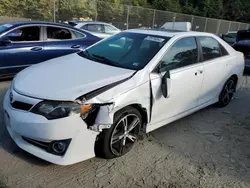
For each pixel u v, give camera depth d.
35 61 6.03
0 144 3.33
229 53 5.20
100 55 4.00
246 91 7.05
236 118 5.02
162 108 3.71
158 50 3.76
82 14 20.27
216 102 5.25
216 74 4.76
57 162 2.78
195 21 27.23
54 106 2.74
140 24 22.78
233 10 44.97
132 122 3.35
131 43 4.07
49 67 3.54
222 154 3.66
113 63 3.70
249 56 8.62
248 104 5.93
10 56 5.64
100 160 3.22
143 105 3.37
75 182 2.81
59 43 6.39
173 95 3.82
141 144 3.69
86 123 2.82
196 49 4.34
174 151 3.60
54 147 2.82
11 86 3.30
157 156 3.44
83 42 6.80
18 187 2.65
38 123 2.72
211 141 4.01
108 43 4.29
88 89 2.92
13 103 2.98
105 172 3.01
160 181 2.96
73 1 19.80
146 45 3.93
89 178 2.89
